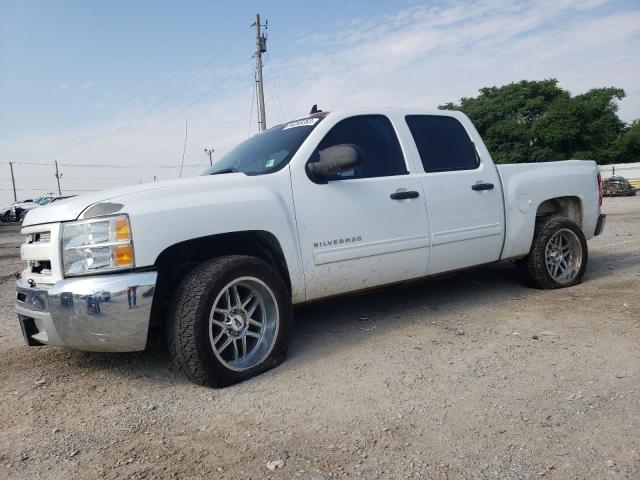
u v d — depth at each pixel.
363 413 2.77
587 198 5.62
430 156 4.53
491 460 2.26
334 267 3.84
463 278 6.04
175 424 2.77
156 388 3.29
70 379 3.54
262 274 3.40
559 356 3.41
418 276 4.39
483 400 2.84
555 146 47.62
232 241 3.62
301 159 3.82
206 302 3.13
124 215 3.06
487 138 48.56
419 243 4.26
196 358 3.12
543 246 5.16
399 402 2.87
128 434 2.68
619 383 2.95
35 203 36.84
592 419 2.56
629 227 10.91
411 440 2.46
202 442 2.55
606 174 39.31
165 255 3.29
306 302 3.88
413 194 4.23
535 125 47.47
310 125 4.07
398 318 4.54
